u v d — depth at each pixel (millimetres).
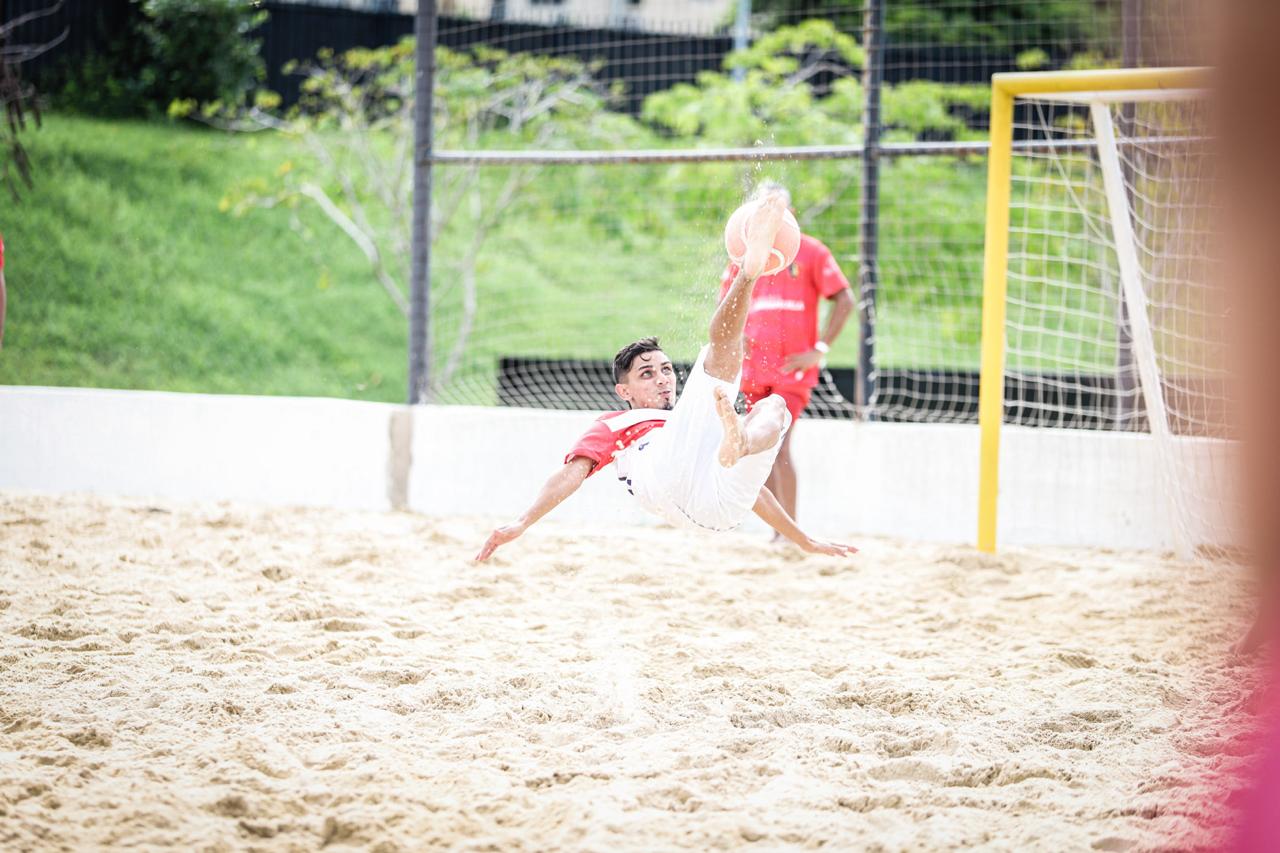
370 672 15492
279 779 11680
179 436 28734
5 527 23844
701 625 18922
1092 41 45688
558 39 59312
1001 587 21672
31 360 46500
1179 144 21734
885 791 11625
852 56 48000
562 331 51406
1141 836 10320
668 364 14578
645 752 12727
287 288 53469
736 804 11258
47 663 15617
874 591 21266
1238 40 2447
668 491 13008
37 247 51438
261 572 21141
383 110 52688
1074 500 25500
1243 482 2621
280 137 59406
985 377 23469
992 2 53438
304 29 59594
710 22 63906
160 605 18922
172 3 56031
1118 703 14836
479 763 12289
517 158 27312
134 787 11211
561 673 15781
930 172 47688
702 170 46312
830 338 23469
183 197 56000
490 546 13281
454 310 53188
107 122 58375
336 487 28438
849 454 26609
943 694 15039
